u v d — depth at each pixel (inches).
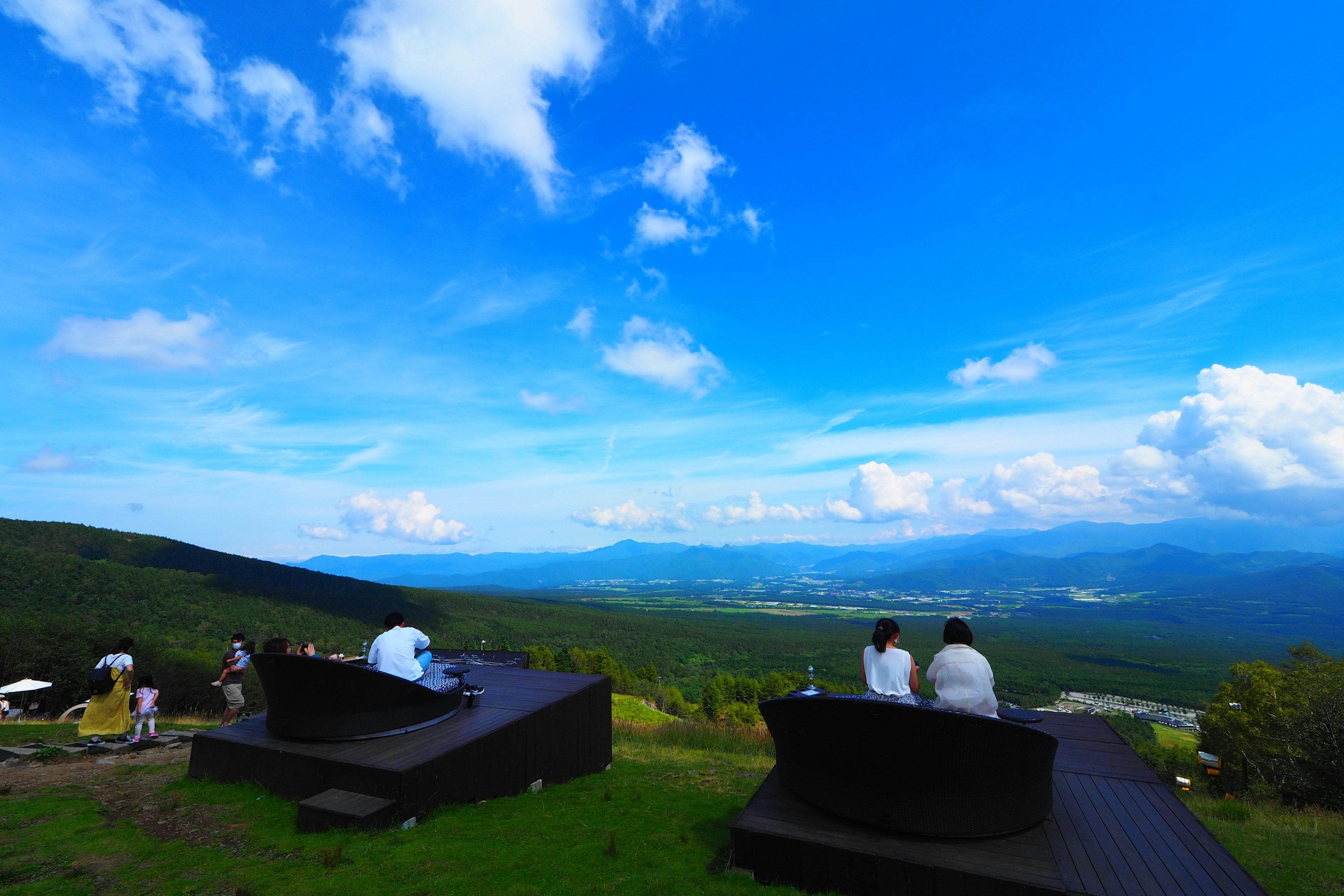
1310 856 214.8
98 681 288.0
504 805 202.7
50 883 131.9
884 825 136.6
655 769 300.2
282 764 196.2
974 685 149.3
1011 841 134.6
